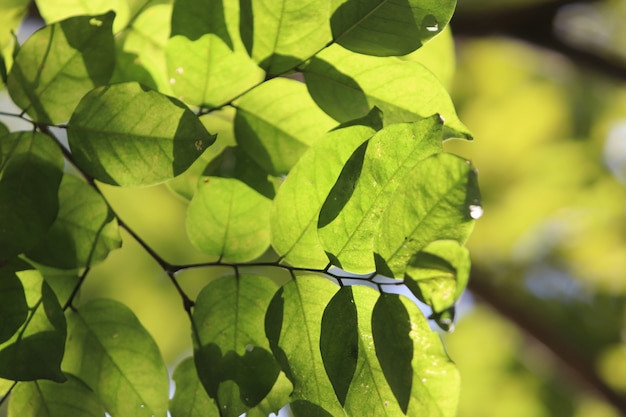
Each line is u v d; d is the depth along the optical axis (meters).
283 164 0.69
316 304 0.65
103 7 0.71
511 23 1.08
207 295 0.67
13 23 0.70
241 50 0.68
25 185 0.66
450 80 0.76
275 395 0.67
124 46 0.71
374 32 0.66
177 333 1.08
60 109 0.67
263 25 0.67
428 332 0.63
